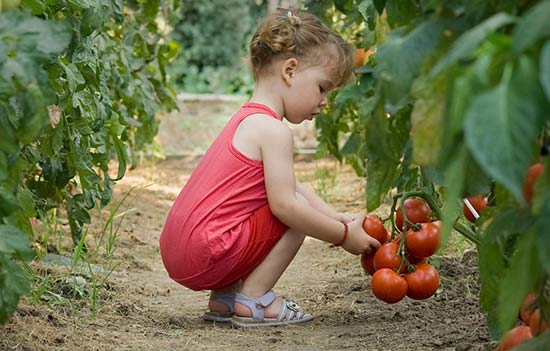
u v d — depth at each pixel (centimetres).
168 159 881
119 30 539
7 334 284
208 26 1177
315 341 306
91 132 357
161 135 956
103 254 456
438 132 147
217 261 328
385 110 181
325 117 546
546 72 125
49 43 188
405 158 262
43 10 252
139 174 765
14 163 222
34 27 188
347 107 536
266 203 331
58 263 402
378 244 321
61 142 322
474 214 294
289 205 324
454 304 353
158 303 374
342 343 301
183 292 401
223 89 1159
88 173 352
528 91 131
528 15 130
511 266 157
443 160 149
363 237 321
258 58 338
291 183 326
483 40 137
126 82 497
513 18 133
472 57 141
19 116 223
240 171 329
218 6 1177
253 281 332
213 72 1165
